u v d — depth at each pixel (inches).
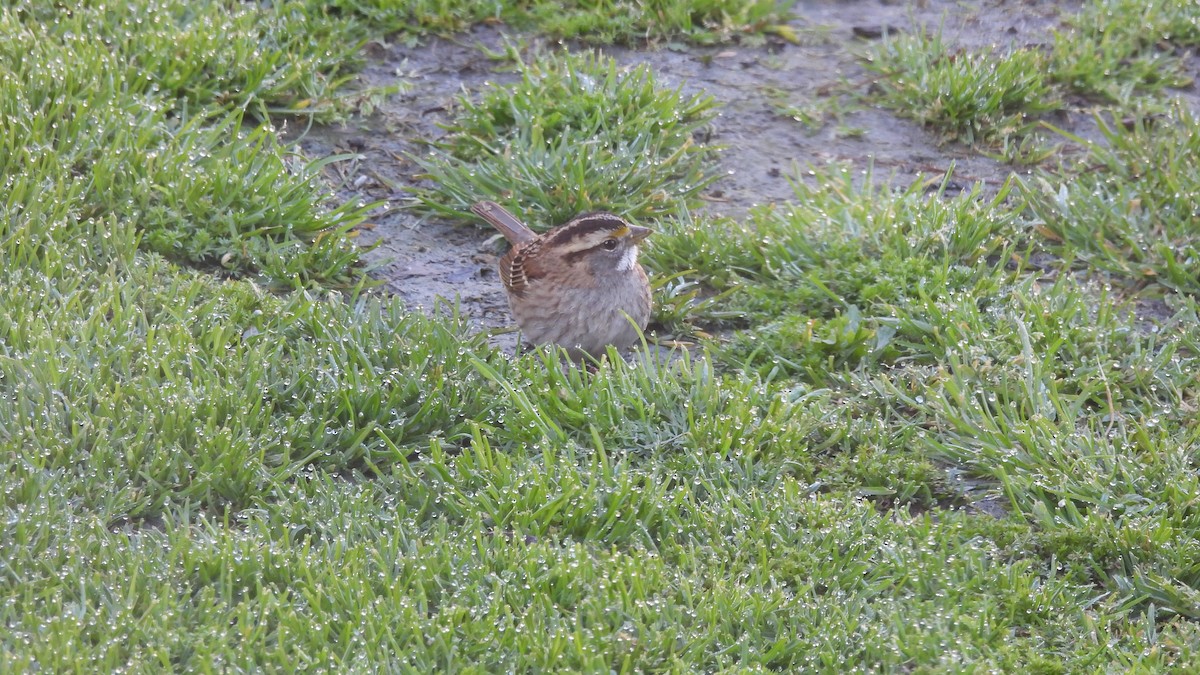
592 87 545.6
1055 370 414.9
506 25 614.2
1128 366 417.4
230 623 304.8
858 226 481.4
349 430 372.8
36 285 409.1
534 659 298.8
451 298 469.4
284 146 519.8
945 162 551.5
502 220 477.7
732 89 589.6
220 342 393.7
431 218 510.6
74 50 517.3
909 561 336.8
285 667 291.0
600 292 424.5
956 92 559.5
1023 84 566.3
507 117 542.3
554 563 326.0
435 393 383.2
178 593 310.5
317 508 344.8
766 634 317.4
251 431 366.6
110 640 291.3
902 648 309.9
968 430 388.2
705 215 506.3
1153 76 593.9
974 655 309.4
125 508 338.3
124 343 390.0
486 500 346.6
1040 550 349.7
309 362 394.0
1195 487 354.9
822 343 427.2
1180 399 402.0
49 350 377.4
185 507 340.2
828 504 354.6
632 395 390.3
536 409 385.1
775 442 377.4
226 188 473.4
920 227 478.9
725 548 340.2
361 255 483.5
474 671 292.8
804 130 568.4
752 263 479.2
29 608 298.0
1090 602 331.9
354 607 307.6
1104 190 513.7
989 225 482.6
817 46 622.8
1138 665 304.3
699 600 321.7
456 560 326.3
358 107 558.3
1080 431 390.6
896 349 430.3
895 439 388.2
